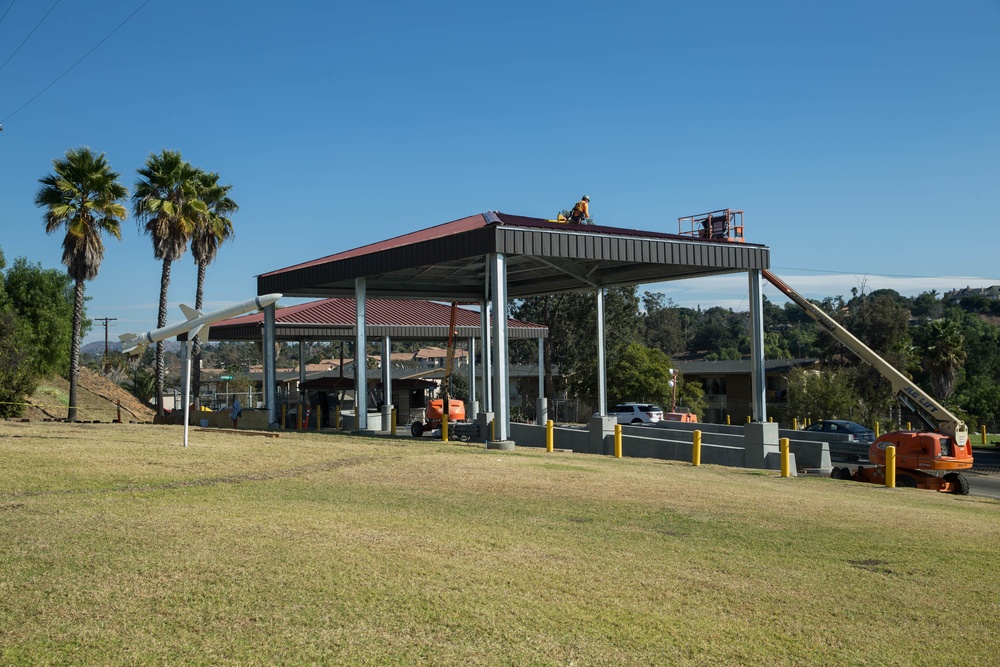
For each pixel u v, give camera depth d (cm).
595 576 798
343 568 775
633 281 3209
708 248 2562
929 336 5412
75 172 3928
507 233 2277
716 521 1158
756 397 2616
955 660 621
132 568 753
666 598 738
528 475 1583
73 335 3881
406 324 4488
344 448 2086
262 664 543
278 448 2012
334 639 591
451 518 1097
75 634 586
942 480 1961
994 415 5459
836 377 4272
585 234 2389
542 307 6625
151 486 1322
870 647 639
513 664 561
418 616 647
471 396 4862
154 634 591
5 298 4781
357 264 2836
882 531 1130
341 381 4269
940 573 891
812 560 930
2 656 542
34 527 930
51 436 2150
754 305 2652
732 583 804
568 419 6731
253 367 13762
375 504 1205
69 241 3891
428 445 2339
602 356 3309
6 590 680
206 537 891
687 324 13362
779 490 1573
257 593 689
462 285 3875
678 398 5588
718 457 2320
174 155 4331
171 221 4338
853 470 2284
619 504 1277
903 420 4694
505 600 700
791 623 688
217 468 1574
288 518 1035
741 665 586
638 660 582
